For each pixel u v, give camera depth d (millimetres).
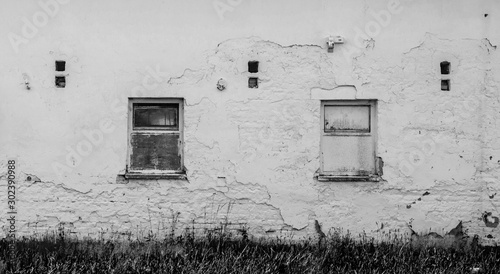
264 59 11469
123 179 11492
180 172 11609
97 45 11438
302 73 11461
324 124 11648
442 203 11445
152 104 11672
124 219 11492
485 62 11406
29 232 11453
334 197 11492
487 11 11406
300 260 10258
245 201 11508
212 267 9766
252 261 9953
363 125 11641
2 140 11422
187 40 11461
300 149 11484
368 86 11430
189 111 11477
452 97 11414
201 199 11516
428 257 10406
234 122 11477
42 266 9766
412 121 11430
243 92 11469
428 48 11414
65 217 11461
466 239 11422
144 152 11664
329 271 9852
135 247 11000
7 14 11406
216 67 11469
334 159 11617
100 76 11445
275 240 11469
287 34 11461
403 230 11461
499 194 11398
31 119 11430
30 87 11422
